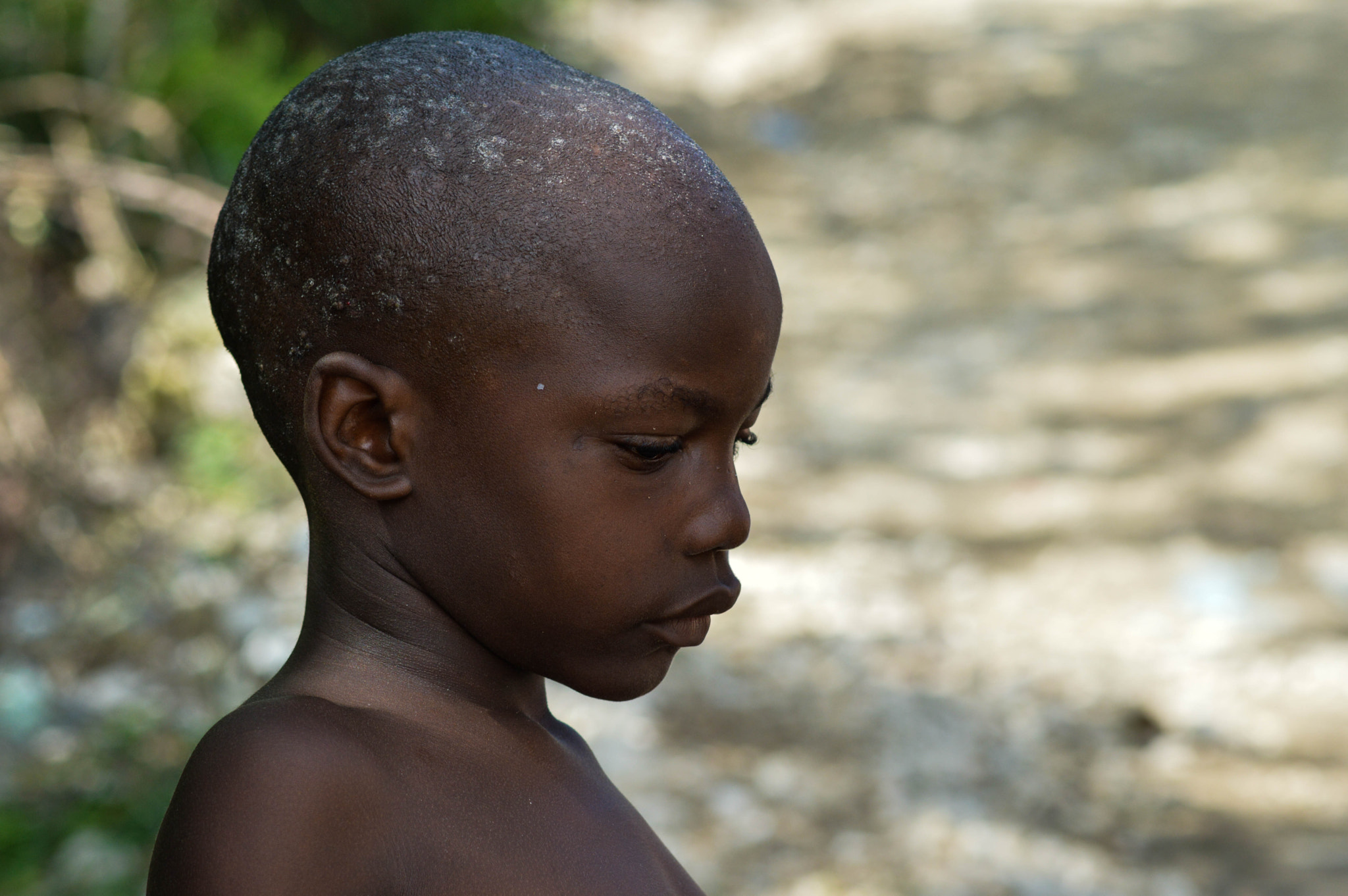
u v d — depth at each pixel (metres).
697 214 1.97
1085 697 9.30
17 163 7.71
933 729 8.87
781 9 25.30
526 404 1.93
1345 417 12.98
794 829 7.77
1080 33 24.12
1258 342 14.55
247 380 2.11
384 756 1.98
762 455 12.69
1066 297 15.87
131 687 7.99
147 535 9.45
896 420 13.38
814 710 8.92
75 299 9.89
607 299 1.91
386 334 1.94
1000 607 10.36
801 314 15.61
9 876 6.26
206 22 11.23
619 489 1.96
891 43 23.67
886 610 10.23
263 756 1.87
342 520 2.08
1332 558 10.94
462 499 1.98
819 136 20.56
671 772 8.14
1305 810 8.25
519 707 2.23
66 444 9.51
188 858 1.82
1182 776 8.57
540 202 1.92
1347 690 9.33
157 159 10.51
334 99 1.99
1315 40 23.30
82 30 10.38
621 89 2.09
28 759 7.25
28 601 8.74
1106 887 7.57
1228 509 11.72
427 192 1.92
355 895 1.88
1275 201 17.83
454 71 2.00
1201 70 22.31
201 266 11.02
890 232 17.59
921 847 7.73
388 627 2.09
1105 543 11.27
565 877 2.06
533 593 2.00
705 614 2.09
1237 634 9.98
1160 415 13.34
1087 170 19.16
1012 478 12.34
